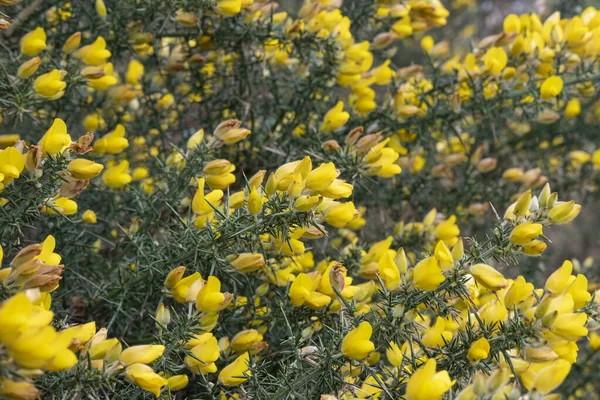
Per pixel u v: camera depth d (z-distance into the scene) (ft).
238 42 3.30
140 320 2.91
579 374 3.77
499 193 3.96
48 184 2.60
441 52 3.63
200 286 2.63
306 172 2.60
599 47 3.28
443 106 3.40
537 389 2.39
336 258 3.19
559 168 4.51
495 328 2.56
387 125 3.35
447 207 3.78
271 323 2.84
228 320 2.87
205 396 2.85
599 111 4.39
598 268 3.97
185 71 3.41
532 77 3.28
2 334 2.20
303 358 2.62
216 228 2.69
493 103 3.34
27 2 3.27
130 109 3.44
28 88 2.81
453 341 2.57
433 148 3.70
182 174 2.93
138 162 3.41
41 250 2.42
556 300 2.51
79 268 3.01
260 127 3.42
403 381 2.57
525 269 4.10
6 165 2.52
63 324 2.53
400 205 3.61
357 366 2.60
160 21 3.26
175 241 2.76
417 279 2.56
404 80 3.40
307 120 3.34
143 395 2.60
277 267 2.90
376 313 2.60
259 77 3.37
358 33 3.56
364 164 2.94
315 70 3.28
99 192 3.17
